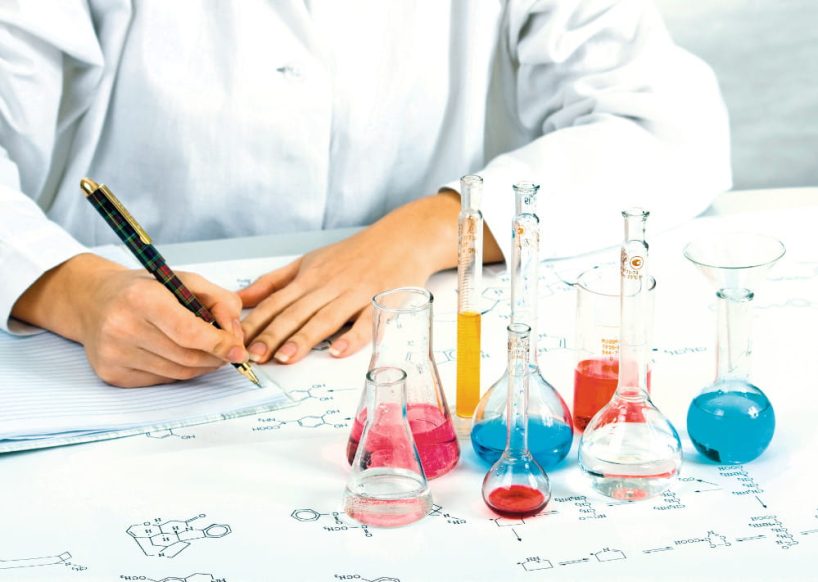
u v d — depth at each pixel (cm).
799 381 98
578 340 90
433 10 152
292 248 134
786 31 332
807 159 303
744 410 83
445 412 85
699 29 335
